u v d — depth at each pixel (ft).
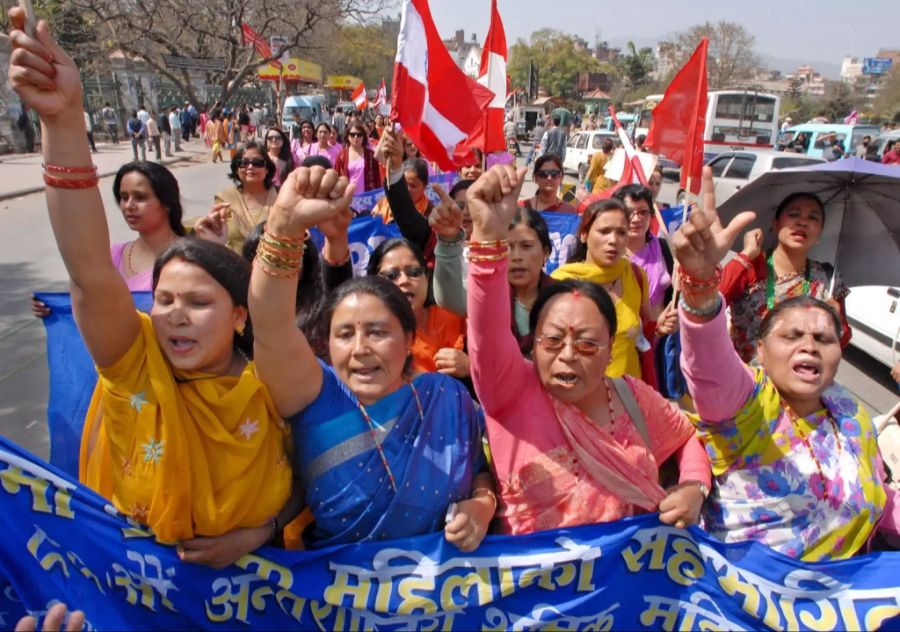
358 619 6.17
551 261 17.67
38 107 4.74
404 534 6.10
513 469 6.33
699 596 6.44
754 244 9.73
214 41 101.76
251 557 5.96
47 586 5.95
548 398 6.37
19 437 13.74
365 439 5.92
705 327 5.90
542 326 6.15
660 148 13.32
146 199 10.93
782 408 6.55
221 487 5.54
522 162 97.76
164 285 5.48
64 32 86.94
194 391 5.54
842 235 10.81
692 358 6.13
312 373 5.72
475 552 6.18
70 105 4.85
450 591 6.15
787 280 10.46
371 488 5.93
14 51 4.66
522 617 6.35
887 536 7.09
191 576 5.90
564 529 6.22
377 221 15.43
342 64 211.61
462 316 9.61
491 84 16.60
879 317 18.84
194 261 5.50
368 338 5.84
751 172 43.57
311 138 40.32
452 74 13.14
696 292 5.83
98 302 5.17
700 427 6.73
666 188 65.98
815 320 6.35
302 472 6.08
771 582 6.31
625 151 18.65
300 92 171.22
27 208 38.91
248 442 5.57
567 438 6.28
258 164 16.22
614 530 6.27
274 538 6.38
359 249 15.40
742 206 10.79
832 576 6.26
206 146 99.04
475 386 6.33
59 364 8.17
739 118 74.69
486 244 5.73
